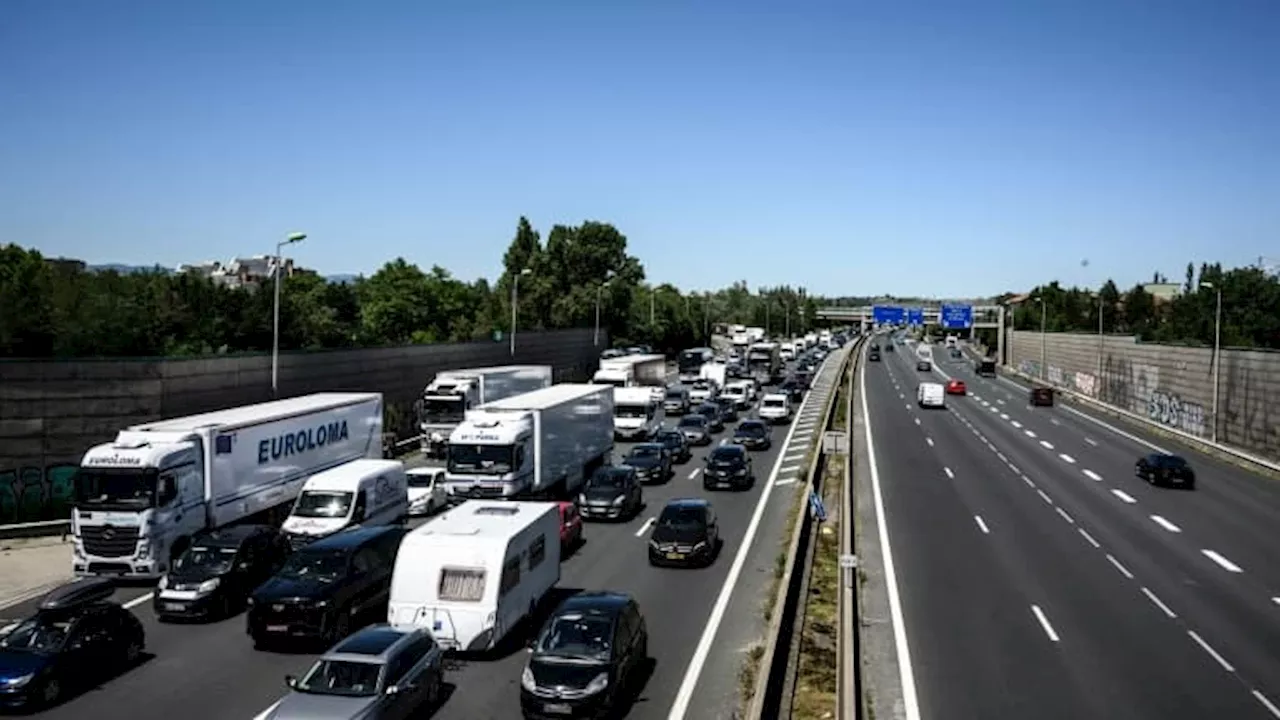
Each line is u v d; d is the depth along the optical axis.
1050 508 39.16
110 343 52.22
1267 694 19.02
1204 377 64.69
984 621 23.59
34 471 35.12
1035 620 23.72
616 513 34.88
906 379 112.75
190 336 59.91
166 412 38.38
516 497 34.56
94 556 25.95
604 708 16.86
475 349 69.62
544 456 35.75
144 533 25.95
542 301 114.56
